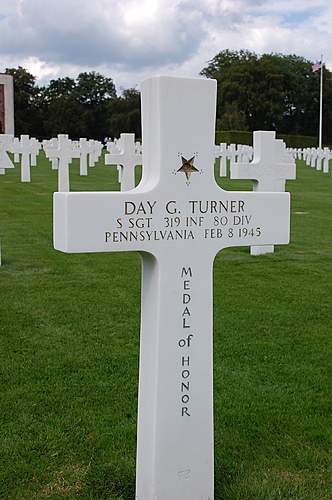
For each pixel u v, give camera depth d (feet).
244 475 11.67
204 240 10.41
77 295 23.89
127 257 31.14
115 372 16.58
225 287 25.52
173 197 10.06
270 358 17.70
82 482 11.42
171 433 10.43
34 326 20.12
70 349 18.12
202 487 10.75
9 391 15.26
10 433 13.20
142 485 10.73
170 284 10.20
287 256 32.22
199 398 10.57
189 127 10.01
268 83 264.11
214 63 290.15
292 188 73.61
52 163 91.09
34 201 52.95
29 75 290.76
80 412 14.23
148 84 9.98
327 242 36.78
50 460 12.19
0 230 38.60
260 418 14.07
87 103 289.12
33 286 25.16
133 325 20.36
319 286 25.98
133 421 13.83
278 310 22.33
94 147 101.14
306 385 15.92
